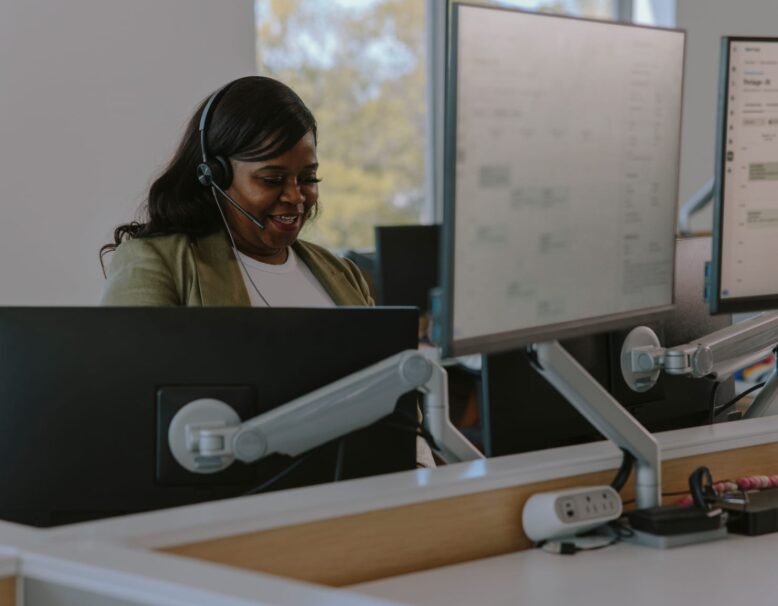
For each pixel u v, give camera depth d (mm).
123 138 3508
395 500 1271
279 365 1398
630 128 1424
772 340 1724
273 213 1947
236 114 1905
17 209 3367
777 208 1630
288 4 4215
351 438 1436
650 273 1486
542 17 1283
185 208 1933
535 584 1251
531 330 1306
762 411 1838
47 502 1382
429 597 1206
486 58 1223
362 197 4477
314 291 2055
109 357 1375
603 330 1411
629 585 1247
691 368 1626
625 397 1692
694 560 1342
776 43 1580
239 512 1176
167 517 1162
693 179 4961
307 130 1959
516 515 1387
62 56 3402
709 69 4949
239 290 1904
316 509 1209
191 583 958
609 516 1398
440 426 1423
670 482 1525
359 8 4406
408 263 3406
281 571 1188
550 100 1305
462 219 1211
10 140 3346
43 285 3424
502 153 1250
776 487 1572
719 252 1597
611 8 5066
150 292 1854
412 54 4562
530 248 1298
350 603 921
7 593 1044
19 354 1375
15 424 1378
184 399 1375
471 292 1229
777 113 1602
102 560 1021
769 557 1354
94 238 3488
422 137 4617
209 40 3641
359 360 1426
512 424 1562
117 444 1376
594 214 1383
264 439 1320
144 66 3527
